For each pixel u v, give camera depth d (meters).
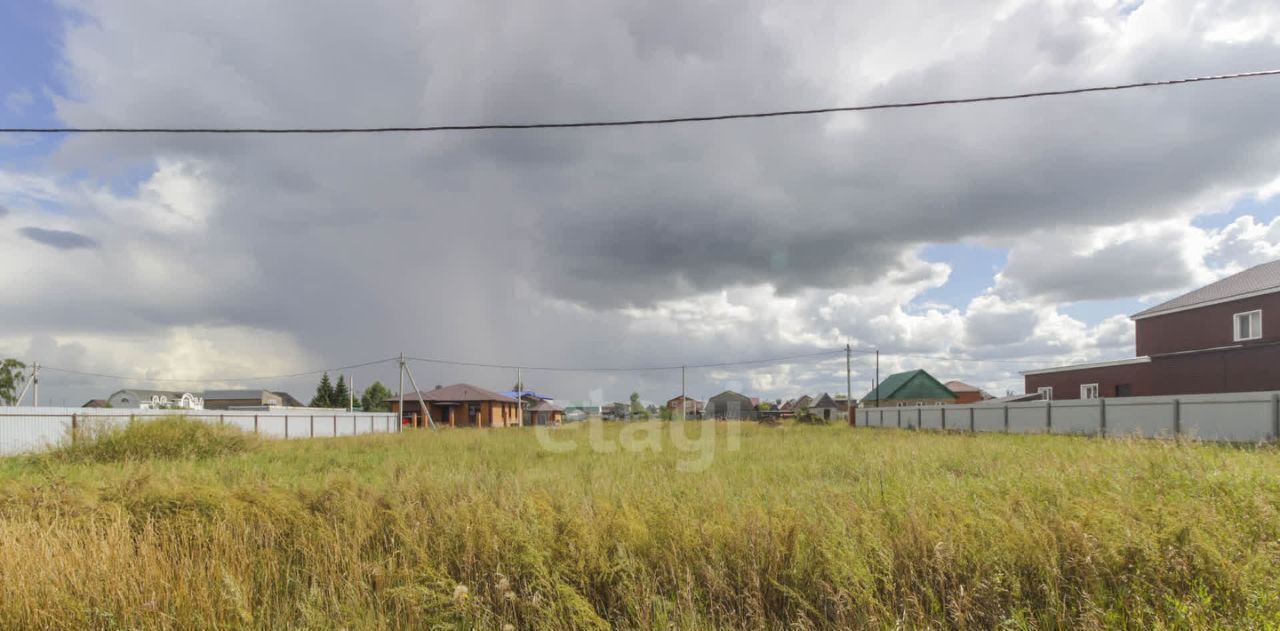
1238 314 27.23
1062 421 24.52
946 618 3.89
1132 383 31.45
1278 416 16.48
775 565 4.43
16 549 4.59
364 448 18.17
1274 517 4.96
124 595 4.11
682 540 4.78
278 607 4.31
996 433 24.03
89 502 6.49
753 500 6.21
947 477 8.18
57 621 3.91
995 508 5.13
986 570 4.19
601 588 4.45
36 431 22.03
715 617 4.04
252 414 30.95
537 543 4.68
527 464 11.77
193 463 13.69
